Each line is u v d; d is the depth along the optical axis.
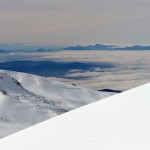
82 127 11.23
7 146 12.38
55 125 13.20
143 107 10.74
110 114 11.49
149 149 7.00
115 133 8.95
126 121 9.80
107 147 8.09
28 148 10.94
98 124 10.79
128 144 7.69
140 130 8.38
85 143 9.11
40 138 11.82
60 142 10.21
